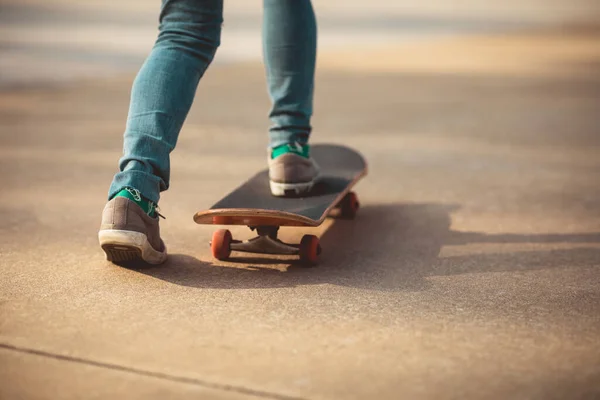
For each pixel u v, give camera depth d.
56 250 2.61
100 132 5.04
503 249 2.70
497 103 6.67
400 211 3.27
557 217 3.14
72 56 8.64
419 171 4.07
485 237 2.86
